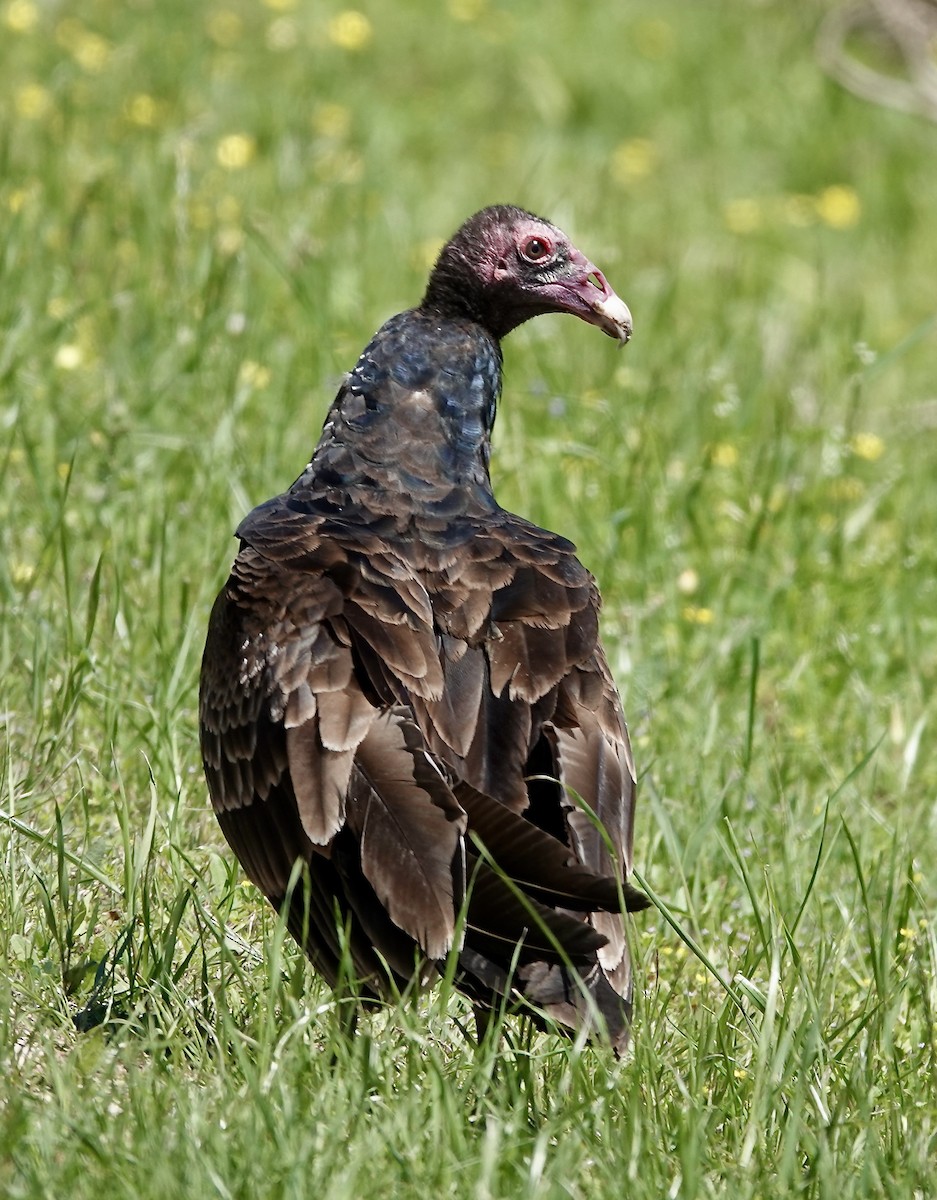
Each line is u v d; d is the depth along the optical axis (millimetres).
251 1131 9688
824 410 24734
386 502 12156
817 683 17828
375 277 26188
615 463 20672
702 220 35000
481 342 13141
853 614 19203
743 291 30812
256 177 27781
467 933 10094
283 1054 10430
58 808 12234
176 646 15508
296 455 19719
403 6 42938
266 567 11312
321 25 39938
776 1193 10094
